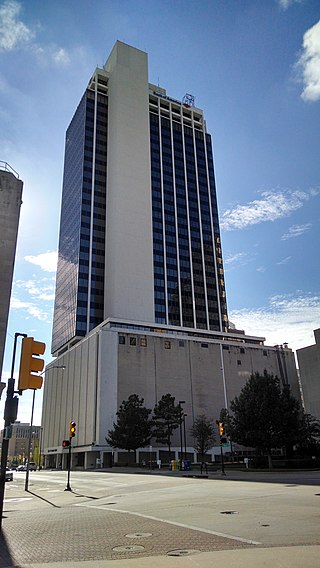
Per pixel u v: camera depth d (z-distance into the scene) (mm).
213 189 137000
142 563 7000
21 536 10484
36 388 11031
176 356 88750
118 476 40688
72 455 89625
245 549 7773
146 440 69375
